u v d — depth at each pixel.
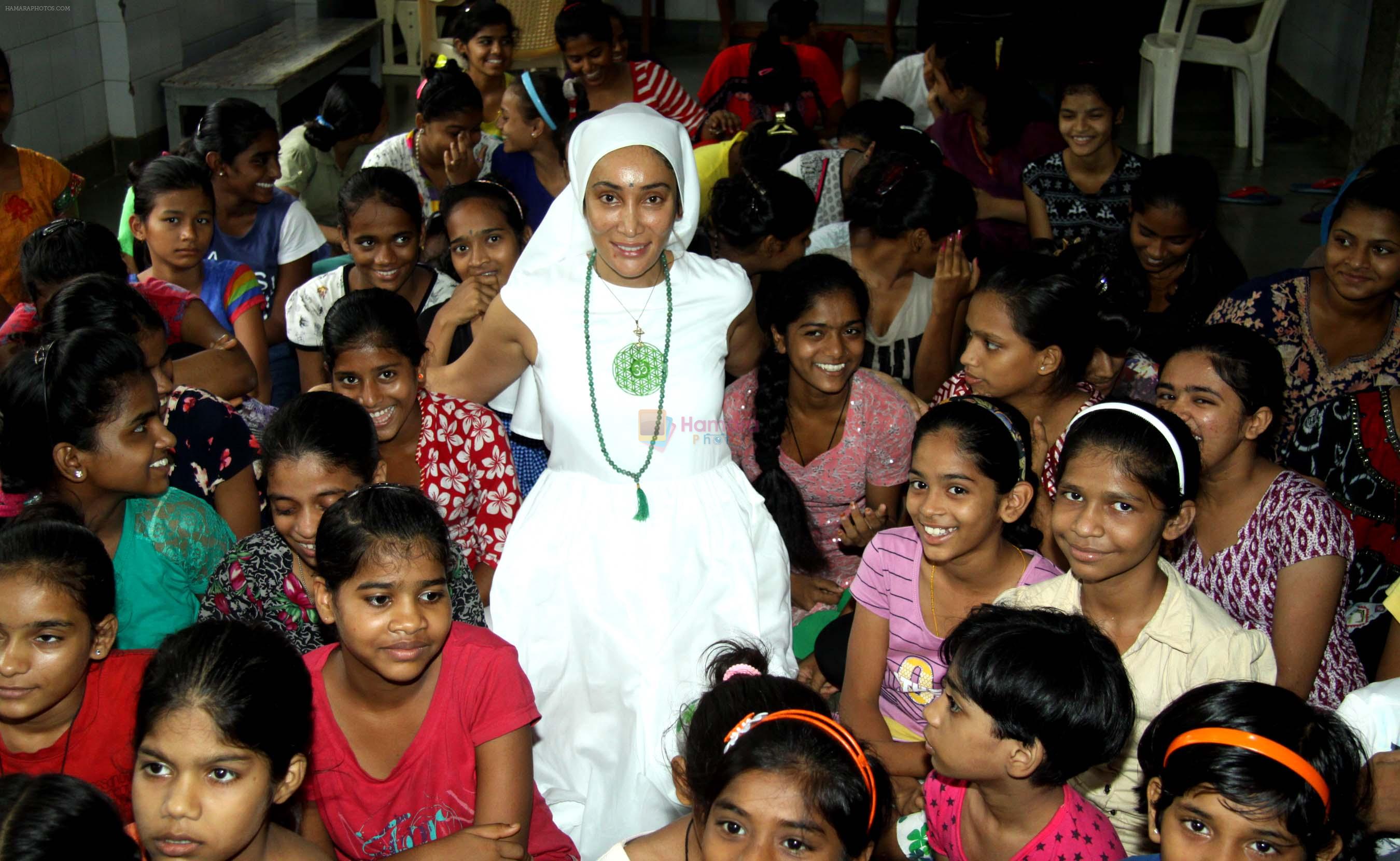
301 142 5.60
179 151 4.29
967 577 2.42
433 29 9.73
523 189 5.02
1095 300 2.84
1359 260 2.96
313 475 2.27
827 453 3.10
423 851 1.97
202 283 3.83
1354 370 3.22
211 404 2.75
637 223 2.56
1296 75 9.88
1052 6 10.52
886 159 3.86
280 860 1.90
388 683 2.03
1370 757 2.01
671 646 2.62
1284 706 1.62
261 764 1.76
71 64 6.81
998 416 2.33
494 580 2.70
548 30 8.01
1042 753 1.81
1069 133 4.48
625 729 2.62
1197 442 2.16
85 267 3.11
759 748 1.70
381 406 2.64
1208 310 3.79
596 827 2.62
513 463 2.86
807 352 2.89
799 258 3.47
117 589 2.37
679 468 2.69
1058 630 1.86
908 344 3.90
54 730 2.05
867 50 11.47
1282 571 2.38
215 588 2.41
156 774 1.75
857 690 2.56
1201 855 1.61
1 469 2.35
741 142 5.02
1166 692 2.17
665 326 2.68
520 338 2.74
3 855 1.50
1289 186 7.93
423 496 2.02
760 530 2.82
